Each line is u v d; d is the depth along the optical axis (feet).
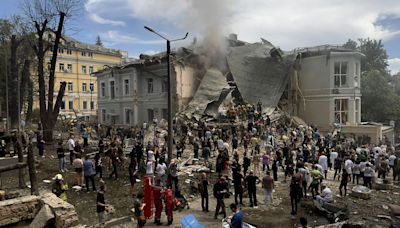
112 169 65.98
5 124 113.91
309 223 40.88
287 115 111.75
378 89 158.10
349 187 57.98
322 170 58.18
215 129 91.40
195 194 53.06
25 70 106.52
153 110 128.47
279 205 47.91
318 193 50.31
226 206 47.37
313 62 120.67
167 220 41.19
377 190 58.08
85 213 43.14
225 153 61.57
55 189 41.37
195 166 66.74
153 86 128.77
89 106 230.89
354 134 106.01
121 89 140.26
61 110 212.23
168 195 40.37
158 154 63.57
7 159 66.59
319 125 118.73
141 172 62.95
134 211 41.39
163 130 100.89
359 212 44.68
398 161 64.80
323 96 117.80
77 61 224.53
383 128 110.63
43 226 32.65
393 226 38.19
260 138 89.61
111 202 47.85
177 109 117.80
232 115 103.30
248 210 45.62
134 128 105.70
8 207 34.94
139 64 128.47
